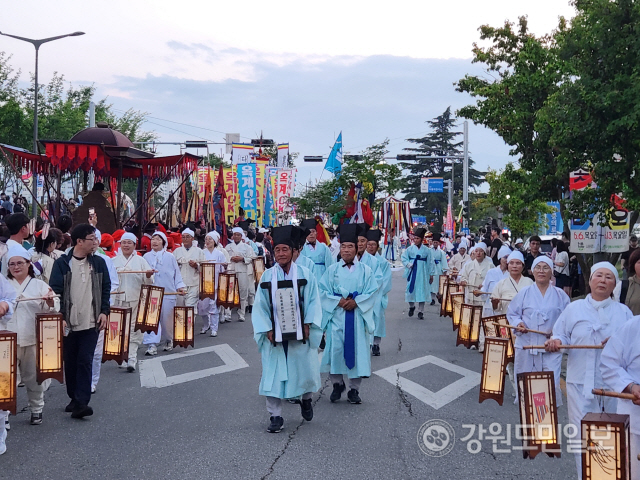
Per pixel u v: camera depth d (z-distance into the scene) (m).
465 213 37.66
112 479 5.85
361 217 19.31
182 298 13.16
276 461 6.31
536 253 13.94
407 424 7.60
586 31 10.60
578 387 5.57
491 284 10.85
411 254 17.50
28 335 7.32
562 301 7.46
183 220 23.66
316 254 13.32
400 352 12.26
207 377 9.92
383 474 5.99
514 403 8.55
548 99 13.12
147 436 7.10
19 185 26.97
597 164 10.91
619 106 10.04
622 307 5.61
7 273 7.84
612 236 12.40
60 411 8.12
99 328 7.88
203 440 6.96
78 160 16.33
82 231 7.81
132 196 33.75
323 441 6.94
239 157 29.80
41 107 34.00
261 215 27.53
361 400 8.72
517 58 15.04
